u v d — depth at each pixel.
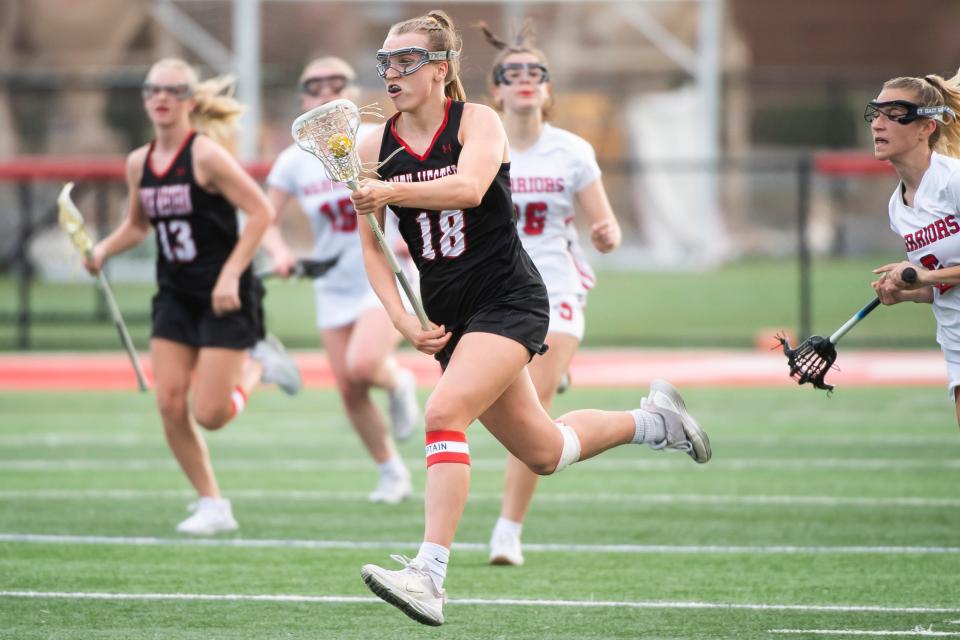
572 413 19.86
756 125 109.62
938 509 29.31
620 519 28.66
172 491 32.00
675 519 28.59
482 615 20.53
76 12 99.81
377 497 30.81
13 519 28.50
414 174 18.19
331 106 16.98
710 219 92.00
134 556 24.88
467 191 17.33
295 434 41.59
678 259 91.81
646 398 20.81
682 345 61.81
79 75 90.75
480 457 37.66
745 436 40.38
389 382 30.88
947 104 19.91
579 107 95.56
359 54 93.44
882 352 59.91
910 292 20.39
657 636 19.25
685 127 93.19
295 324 69.81
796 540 26.30
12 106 96.25
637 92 96.00
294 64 93.19
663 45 95.75
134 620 20.14
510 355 17.81
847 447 38.22
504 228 18.28
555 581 22.94
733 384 52.03
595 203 25.09
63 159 93.62
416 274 30.73
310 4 93.00
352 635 19.33
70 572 23.47
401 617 20.42
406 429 32.78
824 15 121.19
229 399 26.17
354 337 30.12
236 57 88.25
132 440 40.06
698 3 95.88
